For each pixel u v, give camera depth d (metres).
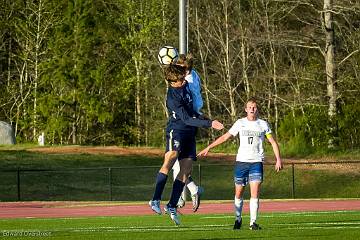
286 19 131.12
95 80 137.25
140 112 141.25
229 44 131.88
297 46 123.38
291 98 120.56
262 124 34.00
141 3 137.88
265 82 130.50
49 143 139.12
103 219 44.47
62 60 136.38
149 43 137.00
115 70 139.38
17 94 142.88
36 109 139.00
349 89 119.44
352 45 121.50
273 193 85.88
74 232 32.84
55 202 70.31
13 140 114.19
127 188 87.25
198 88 32.03
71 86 138.25
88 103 137.12
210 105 137.25
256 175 33.81
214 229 34.16
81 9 135.12
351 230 32.12
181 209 56.72
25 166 94.00
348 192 85.75
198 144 128.62
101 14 137.12
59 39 136.38
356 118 108.88
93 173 92.44
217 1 132.75
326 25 113.69
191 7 134.38
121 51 139.75
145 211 56.41
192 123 30.17
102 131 141.25
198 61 137.12
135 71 139.75
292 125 111.06
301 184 88.31
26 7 138.75
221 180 90.44
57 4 136.62
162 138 136.50
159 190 31.05
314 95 120.94
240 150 34.09
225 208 58.09
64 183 88.12
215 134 130.25
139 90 140.38
